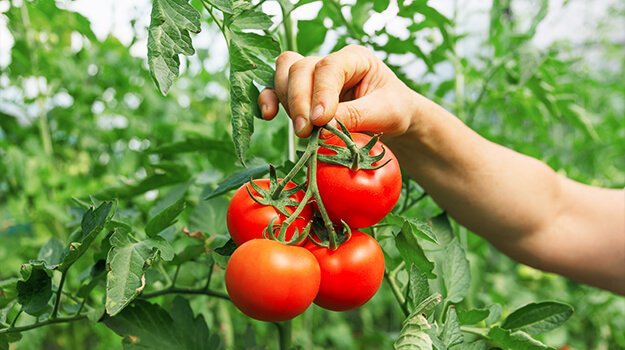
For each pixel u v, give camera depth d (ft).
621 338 5.20
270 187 1.51
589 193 2.53
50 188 4.00
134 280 1.54
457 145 2.13
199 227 2.16
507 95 3.62
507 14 4.00
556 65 3.75
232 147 2.45
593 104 6.84
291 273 1.41
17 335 1.72
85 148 4.45
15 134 4.17
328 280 1.51
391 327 6.21
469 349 1.73
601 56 7.99
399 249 1.73
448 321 1.68
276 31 2.31
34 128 4.19
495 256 6.03
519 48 3.28
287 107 1.71
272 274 1.40
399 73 2.43
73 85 4.18
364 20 2.52
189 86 5.30
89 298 3.37
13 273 3.62
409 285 1.83
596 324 5.27
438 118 2.04
